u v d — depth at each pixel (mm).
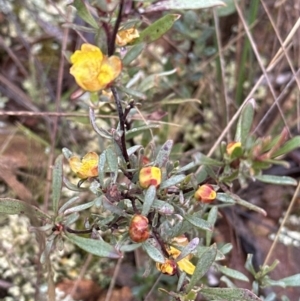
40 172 181
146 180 107
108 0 96
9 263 176
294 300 179
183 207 118
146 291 173
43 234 120
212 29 191
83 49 96
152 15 198
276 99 171
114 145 113
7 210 110
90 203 112
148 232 104
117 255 104
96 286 184
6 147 193
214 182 135
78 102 189
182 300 111
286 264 192
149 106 168
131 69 143
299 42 194
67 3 103
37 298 144
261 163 123
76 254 187
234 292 111
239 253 191
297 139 120
